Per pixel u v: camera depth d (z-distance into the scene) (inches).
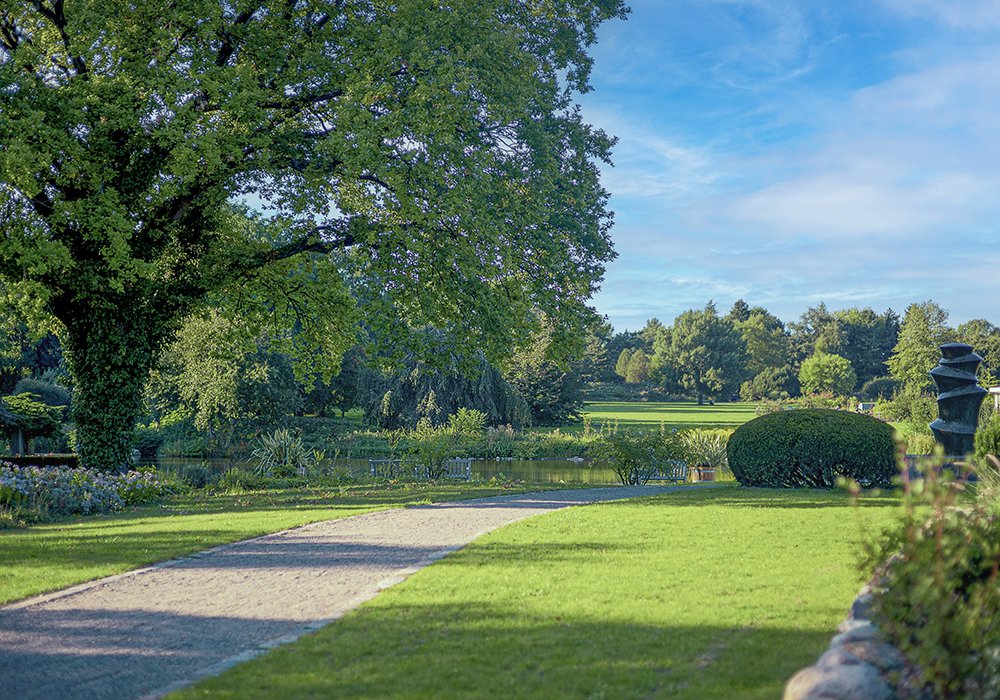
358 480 1050.1
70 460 1133.1
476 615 279.1
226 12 834.8
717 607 275.6
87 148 773.3
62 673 236.7
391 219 841.5
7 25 823.7
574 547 414.0
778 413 784.3
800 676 166.7
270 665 231.8
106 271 821.9
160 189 789.9
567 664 220.4
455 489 856.3
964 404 823.1
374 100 818.8
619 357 5787.4
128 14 781.9
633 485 943.0
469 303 832.9
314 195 872.3
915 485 192.5
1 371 1926.7
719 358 4877.0
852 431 734.5
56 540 504.4
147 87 749.3
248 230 1102.4
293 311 1048.2
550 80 968.9
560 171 918.4
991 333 3809.1
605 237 968.9
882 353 5118.1
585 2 986.1
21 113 709.3
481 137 856.3
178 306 907.4
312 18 887.1
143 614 309.4
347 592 336.5
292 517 605.0
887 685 162.1
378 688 206.7
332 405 2288.4
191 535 515.5
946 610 164.6
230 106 749.9
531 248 877.8
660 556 379.6
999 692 163.6
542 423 2674.7
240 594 341.4
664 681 202.7
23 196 773.9
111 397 872.3
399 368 992.9
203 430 1769.2
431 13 812.0
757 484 765.3
